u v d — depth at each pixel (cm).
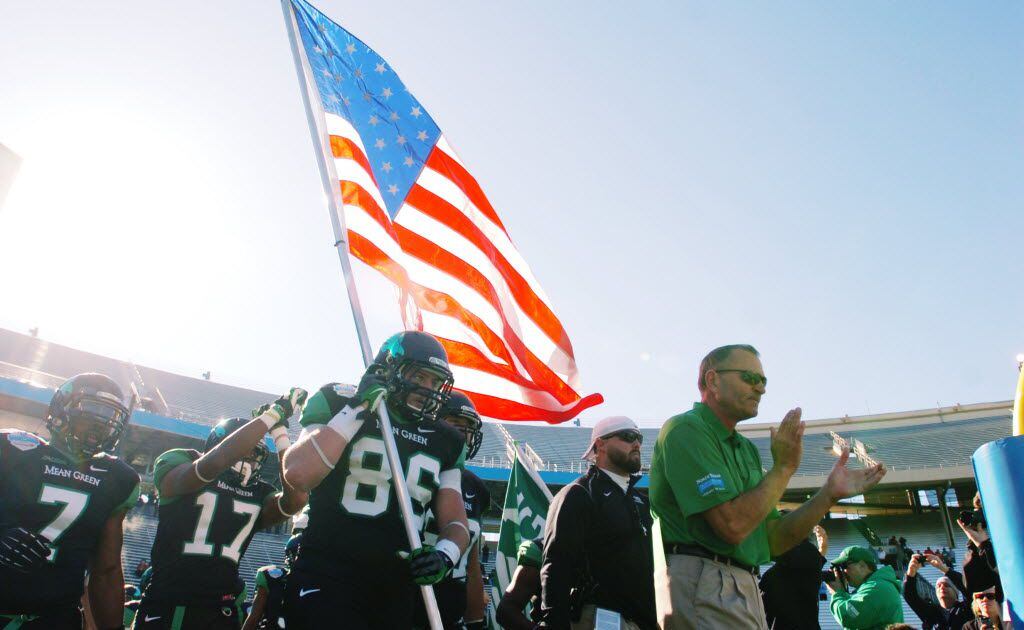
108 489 351
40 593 316
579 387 587
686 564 318
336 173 440
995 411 3941
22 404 2770
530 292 596
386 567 282
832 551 3194
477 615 484
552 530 383
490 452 3925
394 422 312
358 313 377
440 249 553
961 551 2991
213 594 429
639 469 437
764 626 323
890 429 4028
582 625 371
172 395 3766
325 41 544
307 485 273
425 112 575
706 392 361
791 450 312
